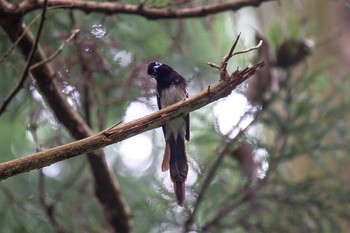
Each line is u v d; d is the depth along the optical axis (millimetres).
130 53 11133
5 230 11930
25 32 8922
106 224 11766
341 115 11898
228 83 7004
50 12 10477
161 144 15281
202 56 14070
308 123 11672
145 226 11430
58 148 6867
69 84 9836
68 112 9930
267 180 11484
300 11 13938
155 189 11562
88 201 12547
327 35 14289
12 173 6773
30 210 11922
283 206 11562
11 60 10438
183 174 8883
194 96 7043
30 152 14125
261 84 11086
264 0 10625
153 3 10820
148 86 10180
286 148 11602
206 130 11453
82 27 10930
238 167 11422
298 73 12984
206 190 11352
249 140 11344
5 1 9672
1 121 14156
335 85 12711
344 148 11711
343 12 14430
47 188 13578
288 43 11508
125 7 10375
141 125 6996
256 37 11141
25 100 11242
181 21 11820
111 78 10406
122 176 14648
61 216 11836
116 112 11812
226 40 14781
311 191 11562
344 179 11758
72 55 10086
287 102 11672
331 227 11594
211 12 10586
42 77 9625
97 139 6914
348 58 14281
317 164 11836
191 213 11250
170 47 12172
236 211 11531
